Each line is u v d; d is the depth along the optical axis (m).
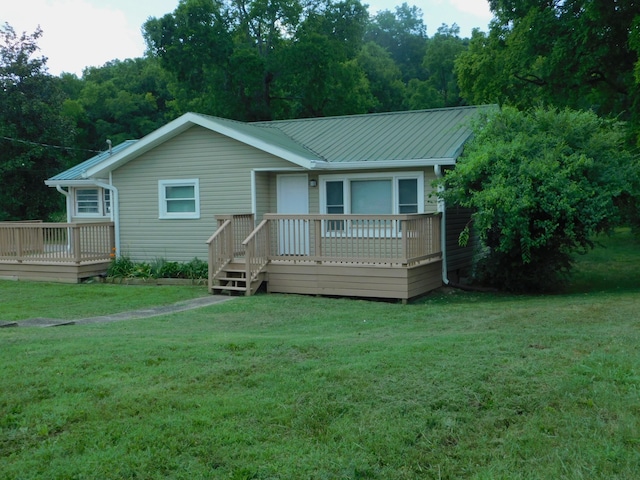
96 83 51.94
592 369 5.66
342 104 37.84
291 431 4.56
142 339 7.52
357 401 5.07
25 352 6.68
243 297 12.77
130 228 16.91
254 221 14.97
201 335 8.04
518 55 22.03
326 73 36.09
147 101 48.62
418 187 14.18
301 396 5.18
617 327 8.00
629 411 4.79
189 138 16.03
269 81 36.97
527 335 7.36
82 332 8.35
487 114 14.11
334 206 15.08
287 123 18.86
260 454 4.21
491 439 4.45
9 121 31.52
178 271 15.57
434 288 13.78
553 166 12.16
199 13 34.44
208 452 4.23
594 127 13.48
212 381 5.61
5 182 31.36
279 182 15.66
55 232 15.90
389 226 14.38
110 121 47.94
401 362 6.00
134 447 4.29
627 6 18.12
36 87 32.47
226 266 13.63
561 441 4.36
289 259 13.34
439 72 46.19
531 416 4.77
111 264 16.30
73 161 43.59
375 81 45.94
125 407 4.97
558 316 9.30
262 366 6.05
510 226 12.10
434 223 13.80
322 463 4.09
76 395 5.25
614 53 19.94
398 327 8.97
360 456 4.19
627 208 13.44
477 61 25.02
